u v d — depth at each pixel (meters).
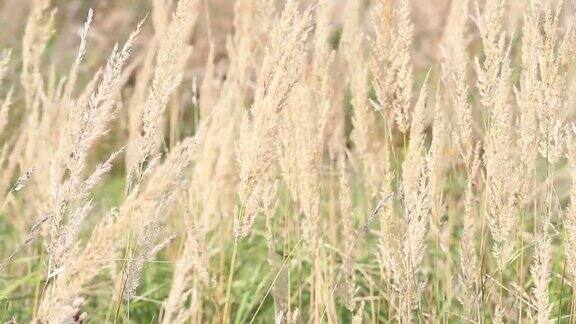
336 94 4.27
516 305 3.68
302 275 4.64
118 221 2.63
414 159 3.14
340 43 4.16
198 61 7.45
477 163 3.46
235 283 4.51
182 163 2.79
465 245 3.43
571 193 3.10
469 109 3.47
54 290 2.62
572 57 3.29
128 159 4.32
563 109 3.33
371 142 4.15
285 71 2.92
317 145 3.59
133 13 7.61
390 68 3.45
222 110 4.21
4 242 5.04
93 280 4.50
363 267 4.43
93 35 7.20
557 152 3.31
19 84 5.79
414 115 3.28
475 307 3.65
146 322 4.37
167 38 3.07
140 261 3.02
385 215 3.32
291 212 4.45
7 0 6.44
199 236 3.53
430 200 3.54
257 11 4.18
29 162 4.55
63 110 4.53
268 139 2.97
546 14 3.23
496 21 3.27
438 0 7.61
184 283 3.21
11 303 4.18
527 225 4.49
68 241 2.69
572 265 3.16
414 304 3.22
